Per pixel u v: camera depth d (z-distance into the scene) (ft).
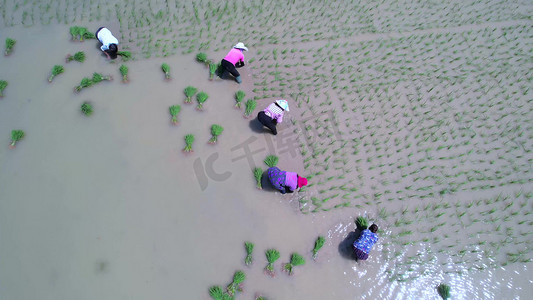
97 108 25.03
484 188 22.40
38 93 25.61
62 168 22.68
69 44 28.02
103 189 22.02
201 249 20.33
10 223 20.92
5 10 29.99
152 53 27.81
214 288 19.06
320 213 21.35
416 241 20.70
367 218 21.30
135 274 19.58
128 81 26.25
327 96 25.86
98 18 29.66
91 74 26.53
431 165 23.21
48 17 29.68
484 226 21.25
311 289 19.35
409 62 28.02
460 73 27.53
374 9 31.40
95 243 20.39
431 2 31.99
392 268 19.94
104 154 23.25
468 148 23.99
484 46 29.09
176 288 19.26
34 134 23.89
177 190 22.07
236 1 31.37
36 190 21.97
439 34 29.66
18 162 22.88
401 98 26.11
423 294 19.36
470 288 19.49
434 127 24.79
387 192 22.12
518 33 29.94
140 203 21.59
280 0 31.60
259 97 25.66
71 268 19.69
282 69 27.27
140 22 29.25
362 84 26.68
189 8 30.66
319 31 29.73
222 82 26.40
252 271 19.74
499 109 25.72
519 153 23.88
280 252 20.27
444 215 21.48
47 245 20.31
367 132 24.40
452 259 20.25
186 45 28.32
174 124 24.41
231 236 20.71
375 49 28.73
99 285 19.26
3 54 27.45
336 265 19.98
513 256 20.30
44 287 19.20
